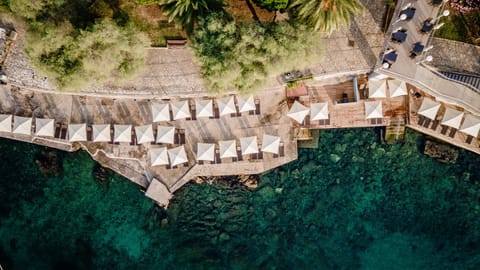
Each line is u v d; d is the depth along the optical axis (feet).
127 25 112.06
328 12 107.14
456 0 120.88
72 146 127.54
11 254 128.47
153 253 128.67
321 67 123.75
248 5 120.26
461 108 127.03
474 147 127.03
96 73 114.01
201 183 128.67
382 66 118.93
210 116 125.80
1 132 126.62
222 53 110.42
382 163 128.06
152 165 125.49
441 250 127.44
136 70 114.62
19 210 128.16
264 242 128.67
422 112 123.95
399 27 120.26
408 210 127.65
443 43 122.93
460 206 128.47
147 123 127.03
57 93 126.11
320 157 128.06
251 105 124.16
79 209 128.47
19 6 106.93
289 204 128.57
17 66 123.85
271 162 128.26
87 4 116.57
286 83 124.77
